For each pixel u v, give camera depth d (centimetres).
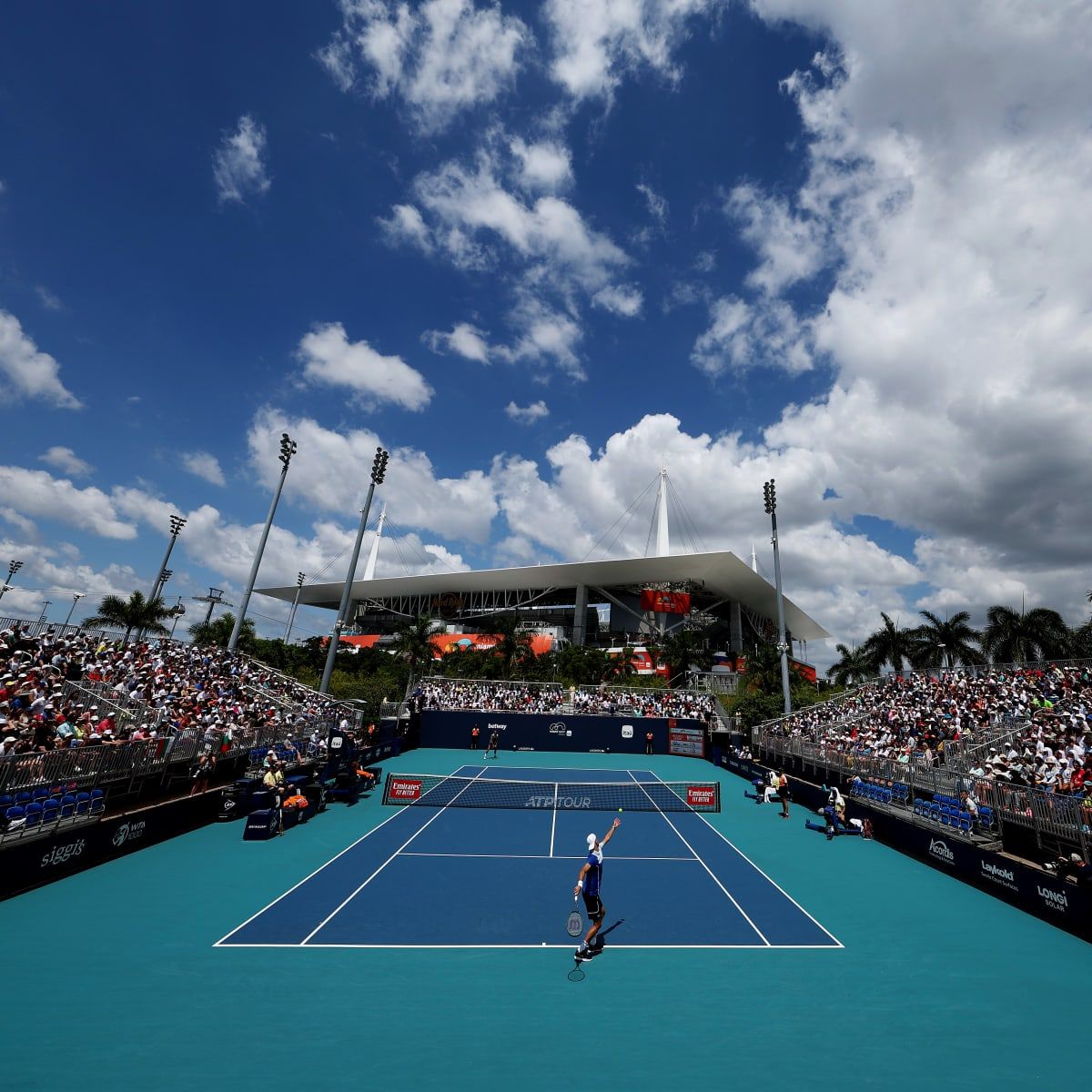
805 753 3111
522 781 3133
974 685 3419
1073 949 1148
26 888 1288
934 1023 871
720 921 1270
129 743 1789
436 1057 762
